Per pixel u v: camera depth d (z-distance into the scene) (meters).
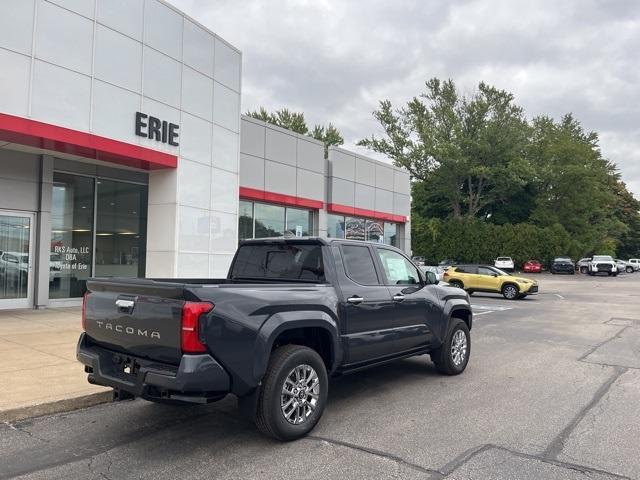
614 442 4.84
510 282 23.19
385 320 6.22
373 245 6.49
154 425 5.29
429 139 56.81
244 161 18.42
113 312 4.86
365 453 4.54
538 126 64.19
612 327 13.23
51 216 12.94
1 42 9.92
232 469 4.18
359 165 25.09
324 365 5.22
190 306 4.18
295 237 6.01
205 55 14.91
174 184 13.94
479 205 59.62
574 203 60.09
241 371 4.42
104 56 11.88
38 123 10.52
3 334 9.30
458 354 7.69
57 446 4.68
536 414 5.71
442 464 4.30
